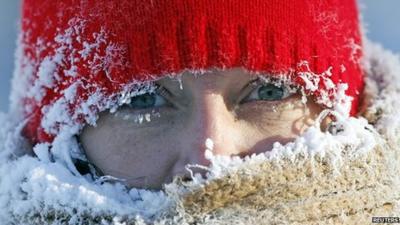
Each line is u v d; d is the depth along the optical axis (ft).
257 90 3.71
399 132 3.78
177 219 3.62
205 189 3.61
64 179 3.71
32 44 3.88
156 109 3.71
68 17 3.75
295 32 3.69
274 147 3.66
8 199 3.74
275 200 3.64
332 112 3.73
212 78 3.67
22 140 3.90
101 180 3.73
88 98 3.71
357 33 3.92
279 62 3.67
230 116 3.69
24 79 3.93
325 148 3.67
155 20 3.65
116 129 3.73
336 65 3.76
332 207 3.67
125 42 3.67
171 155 3.70
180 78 3.66
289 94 3.72
